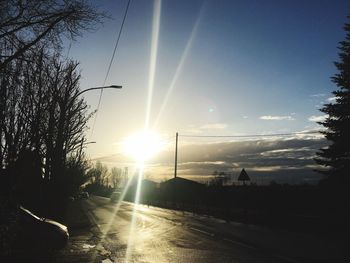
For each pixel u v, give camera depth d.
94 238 21.03
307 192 36.81
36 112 15.68
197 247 17.38
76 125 27.39
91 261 13.77
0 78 14.33
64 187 27.44
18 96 15.09
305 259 14.05
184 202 60.56
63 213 27.97
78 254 15.32
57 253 15.12
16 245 13.66
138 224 30.27
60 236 14.33
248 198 42.19
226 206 45.91
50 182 24.83
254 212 34.06
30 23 12.95
